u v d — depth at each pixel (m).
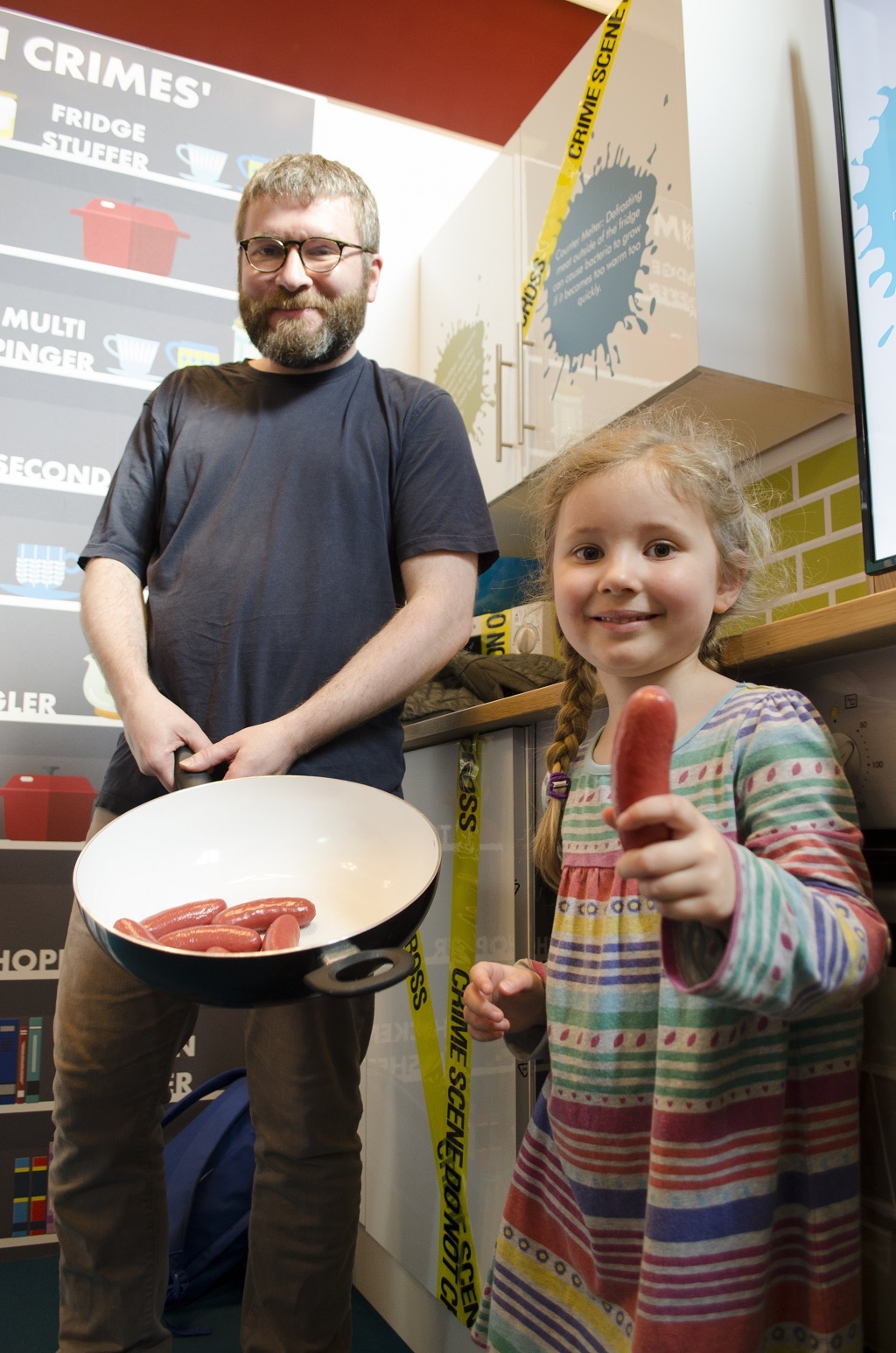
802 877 0.56
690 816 0.46
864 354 1.06
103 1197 1.06
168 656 1.12
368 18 2.16
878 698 0.70
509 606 1.96
